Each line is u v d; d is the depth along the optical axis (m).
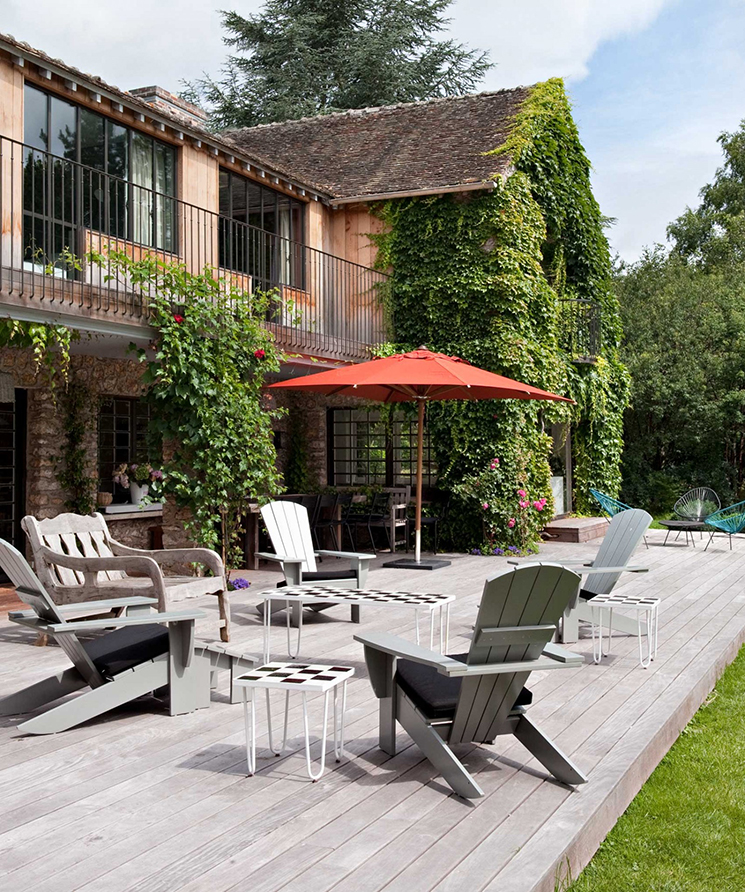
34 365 9.28
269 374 12.04
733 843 3.54
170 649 4.52
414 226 13.04
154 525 10.84
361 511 13.42
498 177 12.42
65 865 2.78
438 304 12.86
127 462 10.64
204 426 8.91
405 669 3.88
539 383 13.11
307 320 12.88
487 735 3.70
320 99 24.64
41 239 8.39
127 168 9.51
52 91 8.48
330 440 14.29
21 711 4.52
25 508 9.51
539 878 2.73
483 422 12.51
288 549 7.70
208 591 6.32
